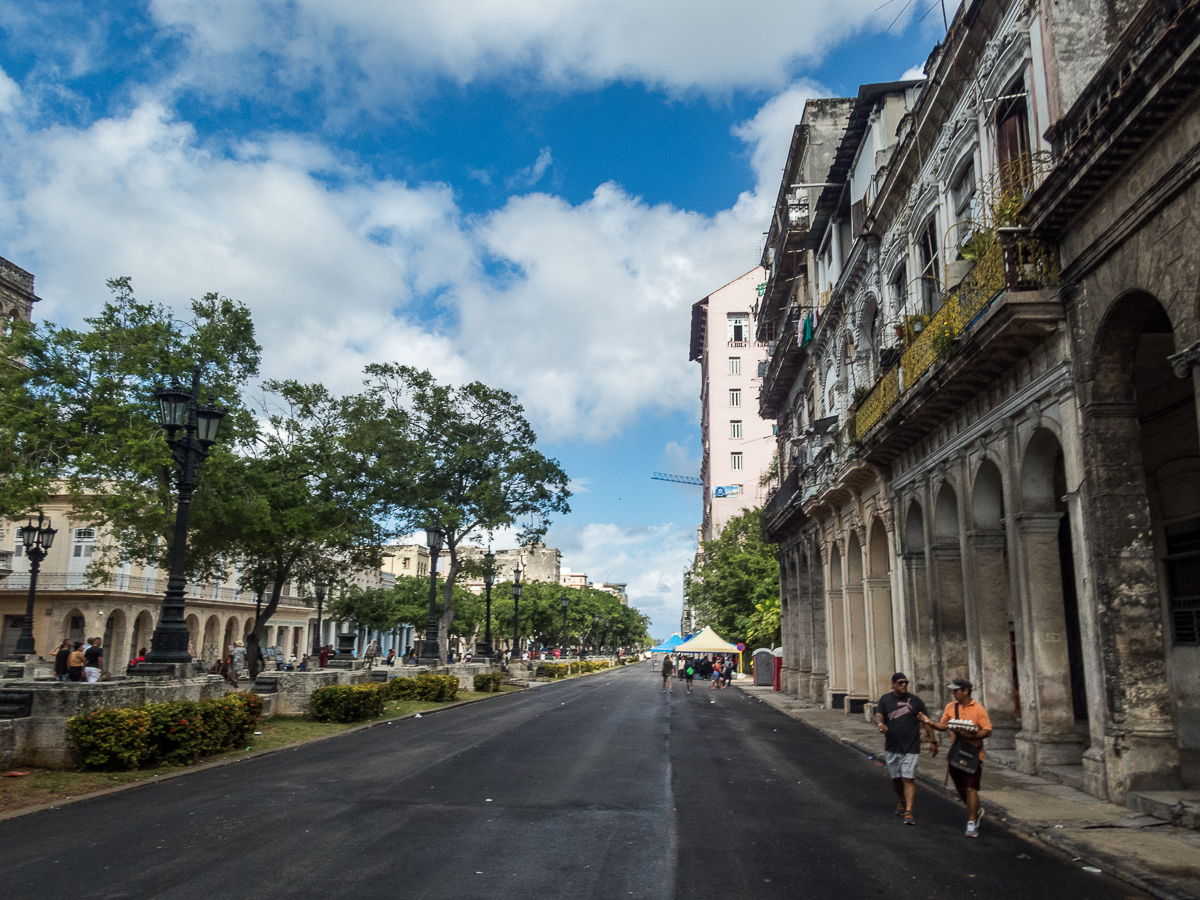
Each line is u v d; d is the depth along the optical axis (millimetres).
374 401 35469
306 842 7859
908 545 18672
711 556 56156
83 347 22500
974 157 14922
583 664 64375
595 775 12211
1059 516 12797
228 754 13602
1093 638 10867
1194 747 13820
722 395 75438
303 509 25797
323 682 20312
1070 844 8086
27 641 27156
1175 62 8195
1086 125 10469
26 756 11250
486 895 6336
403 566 94688
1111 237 10086
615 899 6309
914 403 15781
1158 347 12102
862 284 22266
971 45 14609
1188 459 13781
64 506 46594
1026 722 12781
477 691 33250
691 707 27219
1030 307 11430
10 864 7070
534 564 134500
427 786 11008
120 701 12141
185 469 14680
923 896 6527
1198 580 13812
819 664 29094
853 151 23172
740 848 7934
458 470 39625
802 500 27500
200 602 54219
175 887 6430
